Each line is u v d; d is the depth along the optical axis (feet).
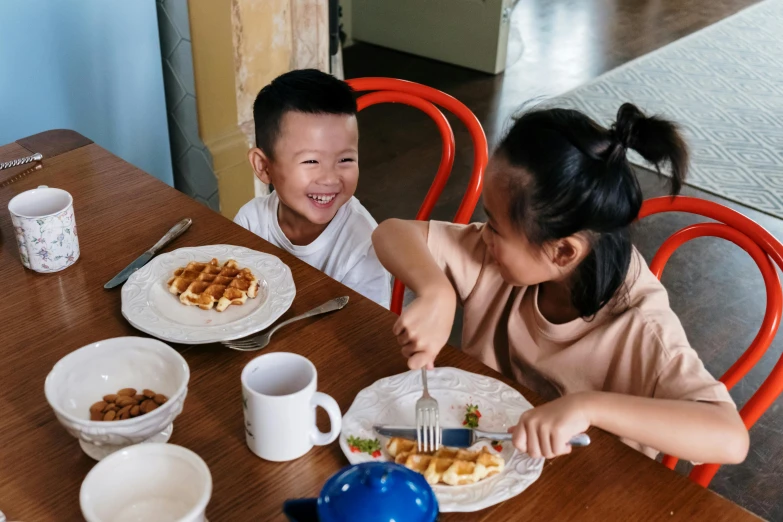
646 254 8.16
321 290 3.23
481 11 11.97
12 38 5.61
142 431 2.30
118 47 6.23
